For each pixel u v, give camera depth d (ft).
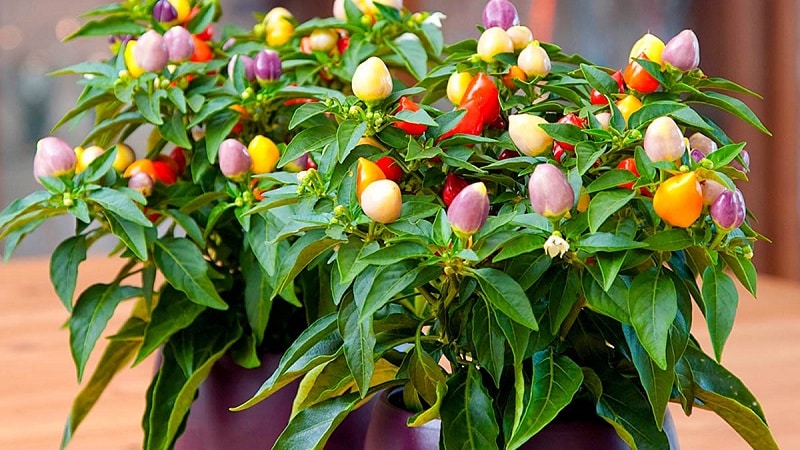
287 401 3.48
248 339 3.53
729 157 2.60
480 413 2.72
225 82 3.63
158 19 3.66
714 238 2.65
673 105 2.71
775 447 2.91
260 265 3.46
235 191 3.40
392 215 2.64
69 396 4.53
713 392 2.90
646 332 2.58
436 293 2.92
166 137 3.47
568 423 2.77
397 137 2.82
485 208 2.57
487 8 3.13
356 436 3.44
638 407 2.79
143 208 3.48
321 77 3.82
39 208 3.28
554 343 2.85
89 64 3.58
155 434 3.53
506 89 3.07
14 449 3.98
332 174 2.84
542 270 2.67
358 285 2.69
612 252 2.60
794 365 4.74
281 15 3.90
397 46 3.62
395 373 3.06
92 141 3.74
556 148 2.86
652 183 2.61
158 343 3.43
